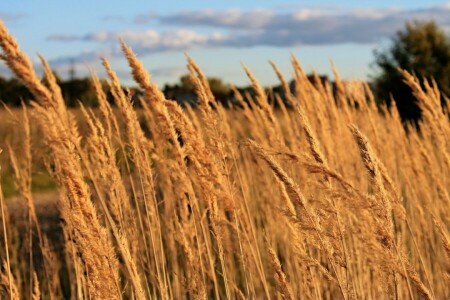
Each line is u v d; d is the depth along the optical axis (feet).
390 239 8.65
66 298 20.02
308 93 19.89
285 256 17.44
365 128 22.06
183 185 12.03
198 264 13.43
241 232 13.05
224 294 17.70
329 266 14.03
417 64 93.15
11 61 7.72
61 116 8.25
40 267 20.88
